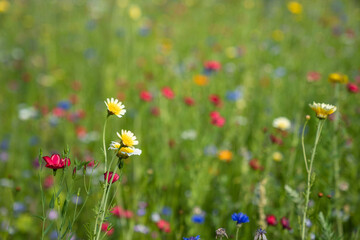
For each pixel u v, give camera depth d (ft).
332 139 8.10
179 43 21.72
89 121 14.33
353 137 10.43
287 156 9.87
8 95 17.56
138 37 21.68
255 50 19.69
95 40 22.44
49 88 17.94
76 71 19.13
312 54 18.95
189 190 9.80
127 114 13.50
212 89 14.89
